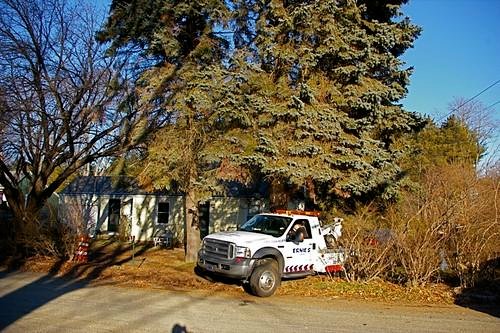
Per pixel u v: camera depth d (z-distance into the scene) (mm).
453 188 12875
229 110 14078
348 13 14539
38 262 15141
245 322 8344
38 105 17156
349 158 14094
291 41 14695
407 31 15531
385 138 16109
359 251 12508
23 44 16391
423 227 12227
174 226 27719
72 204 16875
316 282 12531
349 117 15031
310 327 8156
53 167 19438
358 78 14617
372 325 8508
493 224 11922
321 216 15594
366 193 15500
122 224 26812
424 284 12234
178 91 14875
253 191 26172
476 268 12008
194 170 15289
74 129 18641
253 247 11391
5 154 18344
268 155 13961
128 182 23734
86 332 7125
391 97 15211
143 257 18672
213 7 15031
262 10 15094
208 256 12031
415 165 20906
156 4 15258
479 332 8273
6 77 16391
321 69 14945
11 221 18094
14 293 10391
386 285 12258
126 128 17062
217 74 14609
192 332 7438
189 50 16031
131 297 10422
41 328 7266
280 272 11656
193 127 14820
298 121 13789
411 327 8469
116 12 16266
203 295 11102
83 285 11859
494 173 14328
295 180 13656
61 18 17266
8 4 16312
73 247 15555
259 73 14578
